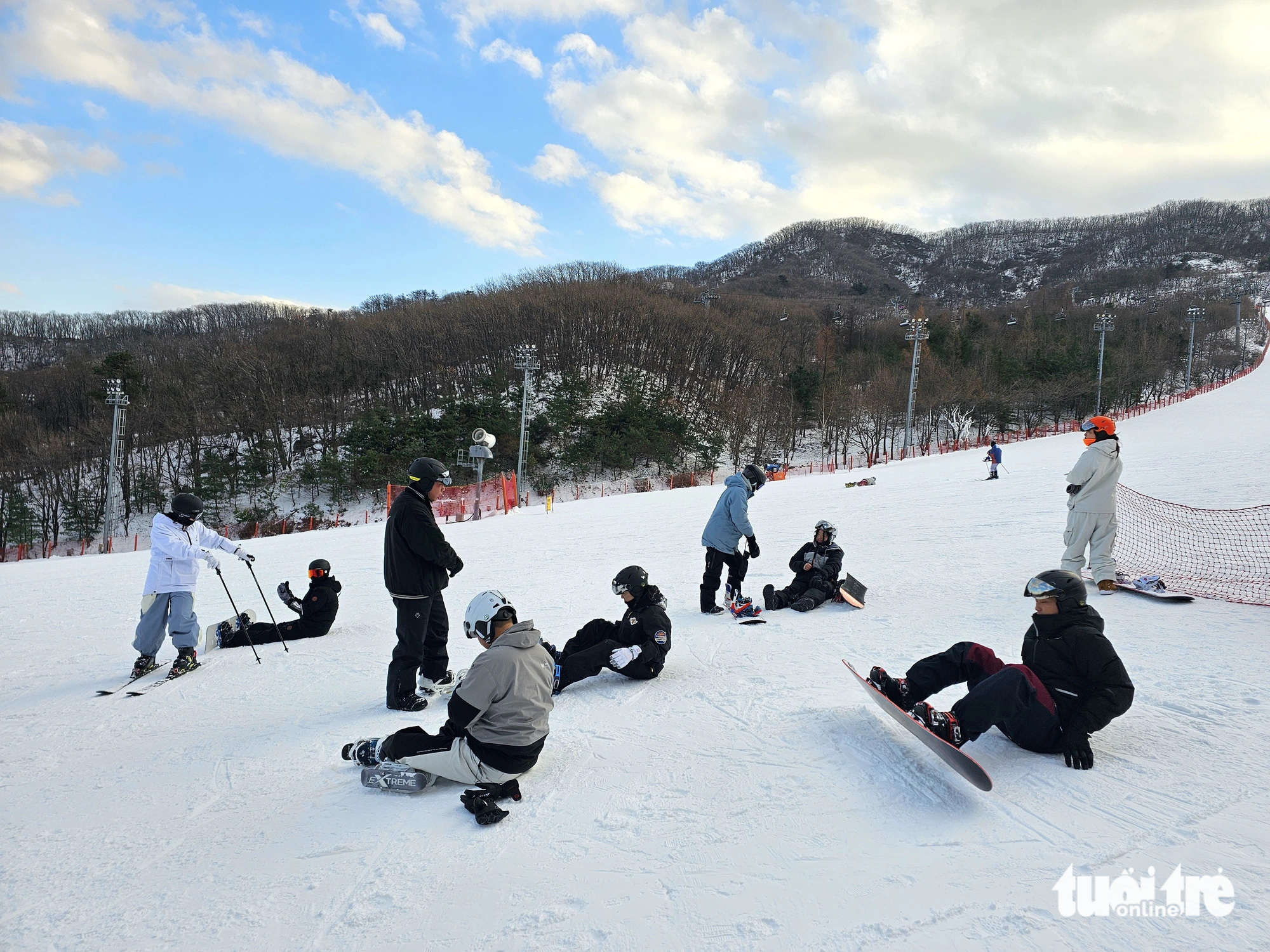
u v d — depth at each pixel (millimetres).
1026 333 95938
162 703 5570
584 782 3707
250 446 66688
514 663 3605
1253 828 2930
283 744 4543
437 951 2443
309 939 2559
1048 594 3676
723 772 3723
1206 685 4566
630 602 5543
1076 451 35438
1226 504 12219
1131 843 2873
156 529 6457
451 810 3500
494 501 41688
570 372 84188
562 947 2422
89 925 2725
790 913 2529
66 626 9258
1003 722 3703
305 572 13836
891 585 8406
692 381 89750
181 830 3467
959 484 22750
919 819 3152
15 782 4148
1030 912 2465
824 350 98750
